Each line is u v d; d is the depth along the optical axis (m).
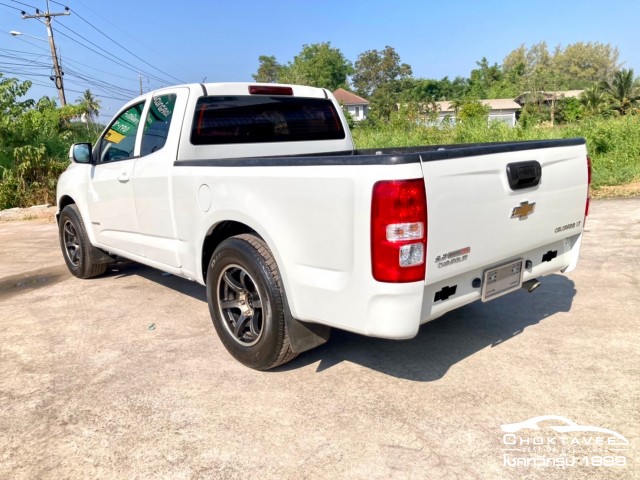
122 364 3.75
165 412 3.08
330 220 2.83
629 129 14.74
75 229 5.80
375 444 2.69
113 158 5.04
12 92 14.44
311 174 2.89
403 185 2.57
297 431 2.84
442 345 3.83
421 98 87.31
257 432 2.84
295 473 2.50
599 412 2.90
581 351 3.63
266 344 3.33
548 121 58.31
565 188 3.56
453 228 2.83
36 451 2.76
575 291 4.86
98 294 5.50
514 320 4.25
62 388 3.42
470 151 2.90
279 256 3.15
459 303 3.09
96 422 3.00
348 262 2.80
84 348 4.07
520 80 82.69
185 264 4.09
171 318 4.68
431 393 3.17
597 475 2.41
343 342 3.98
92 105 51.12
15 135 14.05
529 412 2.92
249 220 3.31
